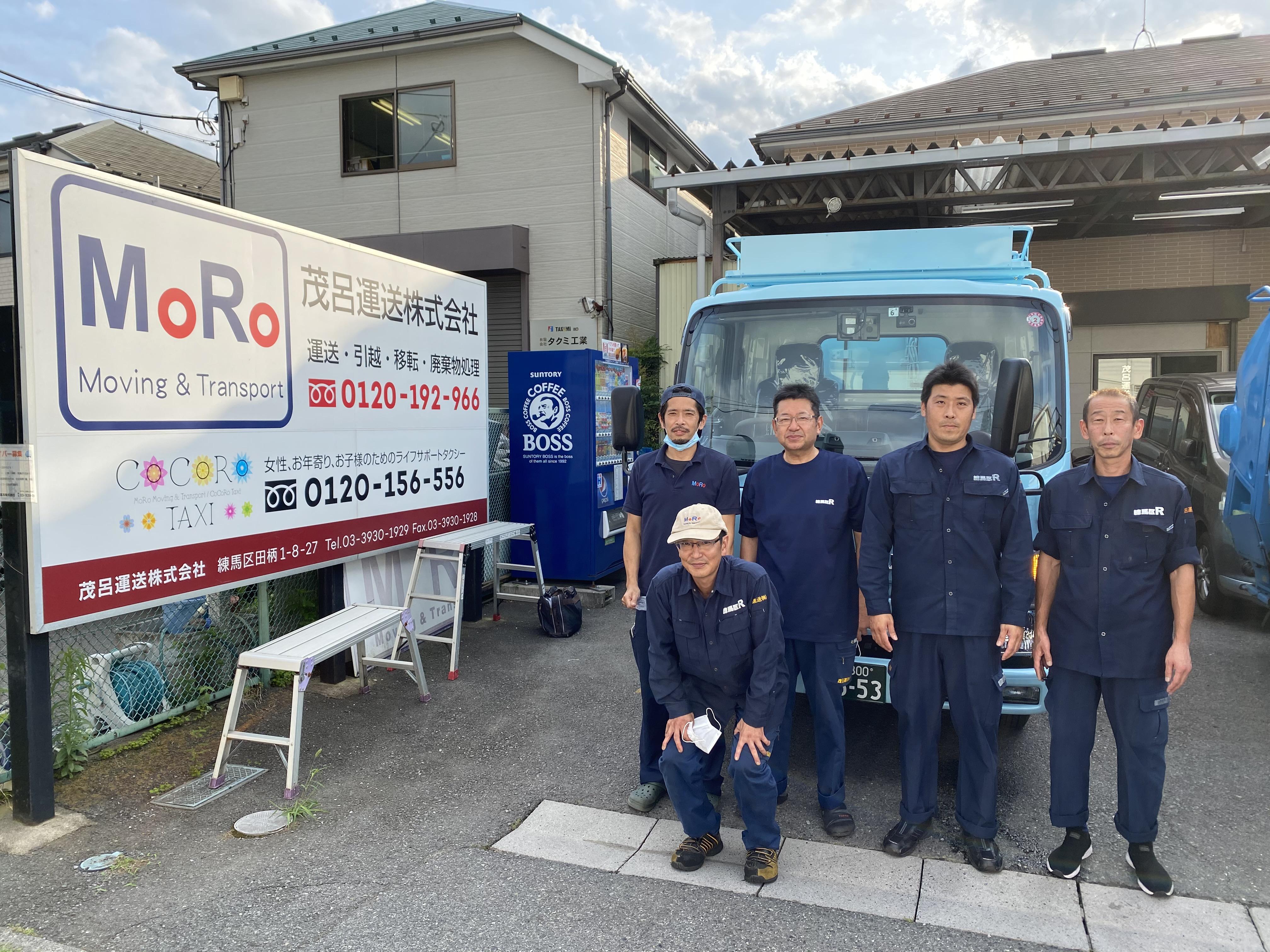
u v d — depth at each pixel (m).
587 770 3.99
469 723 4.55
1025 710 3.58
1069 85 12.41
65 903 2.86
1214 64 12.31
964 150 8.78
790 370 4.45
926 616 3.13
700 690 3.27
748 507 3.60
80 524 3.43
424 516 5.84
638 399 4.14
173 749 4.16
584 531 7.14
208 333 4.03
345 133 12.93
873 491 3.26
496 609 6.69
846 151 9.50
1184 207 10.34
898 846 3.24
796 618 3.38
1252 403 5.29
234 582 4.24
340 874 3.06
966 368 3.13
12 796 3.60
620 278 12.70
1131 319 11.73
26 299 3.19
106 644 4.36
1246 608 6.93
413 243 12.20
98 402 3.49
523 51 12.09
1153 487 2.95
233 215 4.16
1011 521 3.08
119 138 17.36
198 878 3.03
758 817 3.02
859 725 4.71
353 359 5.08
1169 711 4.79
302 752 4.16
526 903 2.89
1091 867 3.18
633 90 12.01
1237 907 2.90
